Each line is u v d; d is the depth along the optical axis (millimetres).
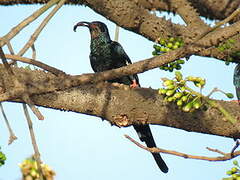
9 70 6836
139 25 12203
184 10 12594
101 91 9555
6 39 6383
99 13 12203
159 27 12273
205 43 7633
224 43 10859
